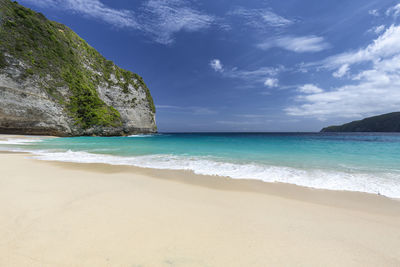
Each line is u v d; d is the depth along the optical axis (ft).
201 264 6.49
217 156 36.50
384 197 14.89
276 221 10.35
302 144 67.05
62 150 44.21
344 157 35.12
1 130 83.82
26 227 8.49
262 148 51.55
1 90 81.97
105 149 48.11
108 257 6.62
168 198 13.58
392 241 8.57
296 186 17.60
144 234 8.34
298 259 7.04
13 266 5.93
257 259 6.92
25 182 16.37
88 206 11.43
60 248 7.01
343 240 8.56
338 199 14.37
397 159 32.96
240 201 13.47
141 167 25.63
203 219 10.23
